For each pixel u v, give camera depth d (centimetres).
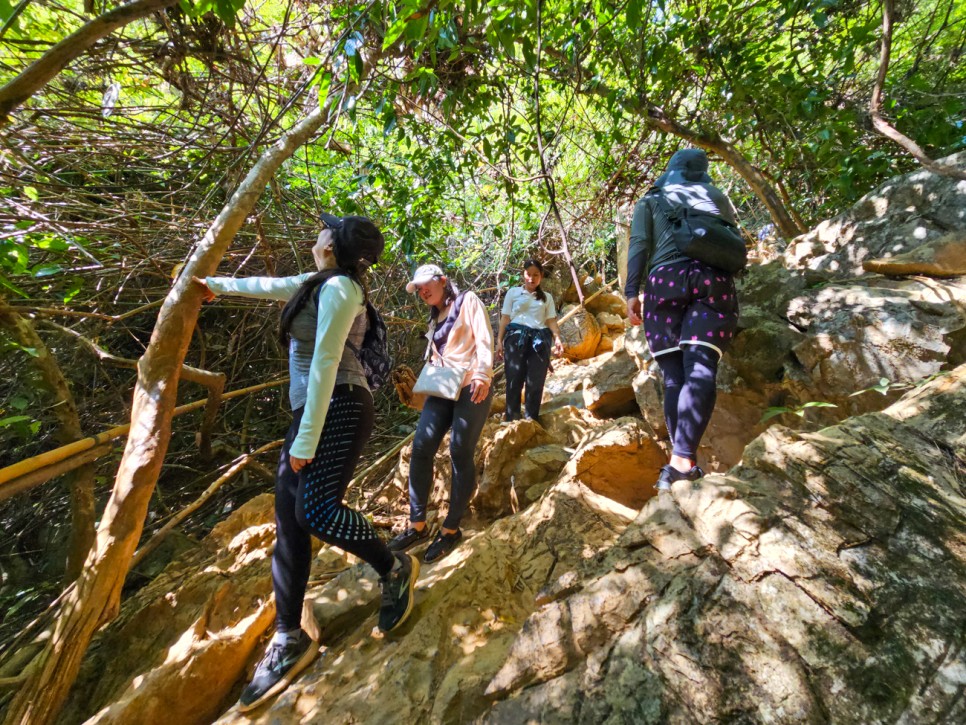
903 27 406
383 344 202
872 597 121
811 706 109
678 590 132
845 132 362
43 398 293
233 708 179
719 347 214
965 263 254
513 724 125
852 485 144
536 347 392
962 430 161
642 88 373
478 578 204
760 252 412
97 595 197
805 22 382
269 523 267
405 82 309
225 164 358
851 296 257
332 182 455
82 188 318
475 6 227
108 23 162
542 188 417
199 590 230
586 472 252
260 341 446
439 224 521
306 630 199
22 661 217
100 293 338
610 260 735
